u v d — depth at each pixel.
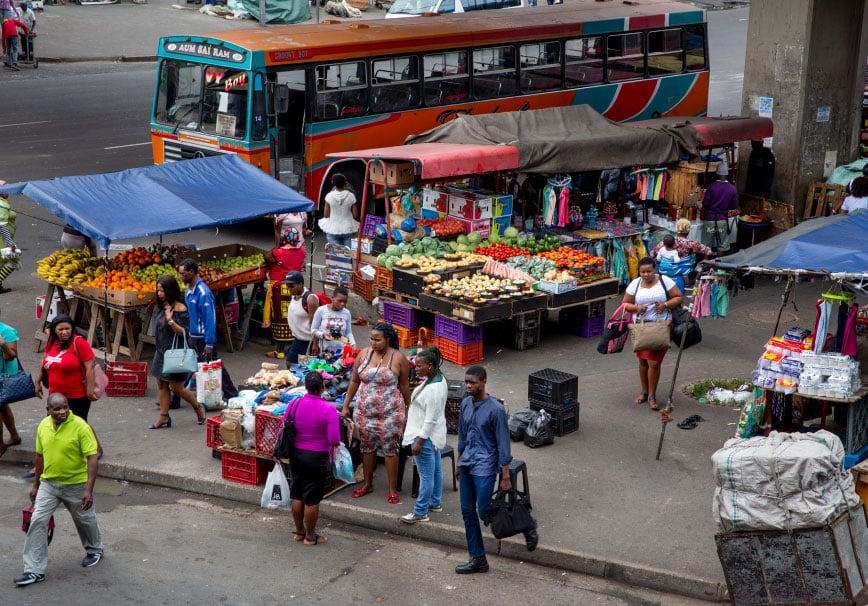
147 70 36.72
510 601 8.97
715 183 18.80
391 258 15.61
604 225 17.97
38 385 11.09
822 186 20.12
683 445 11.91
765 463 8.38
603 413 12.85
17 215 21.69
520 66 22.77
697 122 19.03
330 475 10.81
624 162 17.36
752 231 19.41
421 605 8.88
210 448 11.90
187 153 20.53
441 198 16.98
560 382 12.05
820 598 8.45
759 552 8.52
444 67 21.70
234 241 20.53
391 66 20.97
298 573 9.41
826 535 8.29
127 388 13.44
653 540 9.75
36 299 16.62
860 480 9.41
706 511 10.34
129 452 11.77
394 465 10.48
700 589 9.01
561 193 17.08
